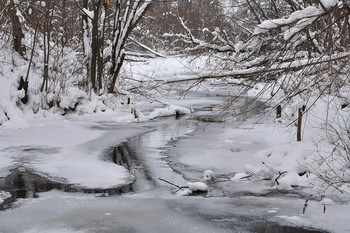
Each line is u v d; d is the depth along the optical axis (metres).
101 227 6.29
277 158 10.30
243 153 11.19
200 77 7.93
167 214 6.88
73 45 22.75
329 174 8.12
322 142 9.91
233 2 14.00
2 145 11.91
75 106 17.95
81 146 12.09
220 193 8.15
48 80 18.06
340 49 8.45
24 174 9.20
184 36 13.06
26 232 6.09
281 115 13.50
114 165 10.10
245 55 11.74
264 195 8.03
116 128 15.33
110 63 20.05
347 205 7.27
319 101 11.91
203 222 6.54
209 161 10.52
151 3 19.92
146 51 21.23
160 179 8.47
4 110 15.05
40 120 16.28
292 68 7.44
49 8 17.34
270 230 6.22
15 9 18.39
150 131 14.91
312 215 6.83
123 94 21.23
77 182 8.70
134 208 7.14
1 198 7.62
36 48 20.47
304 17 6.91
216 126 15.77
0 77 16.22
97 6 18.72
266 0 16.52
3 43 18.81
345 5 6.89
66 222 6.48
